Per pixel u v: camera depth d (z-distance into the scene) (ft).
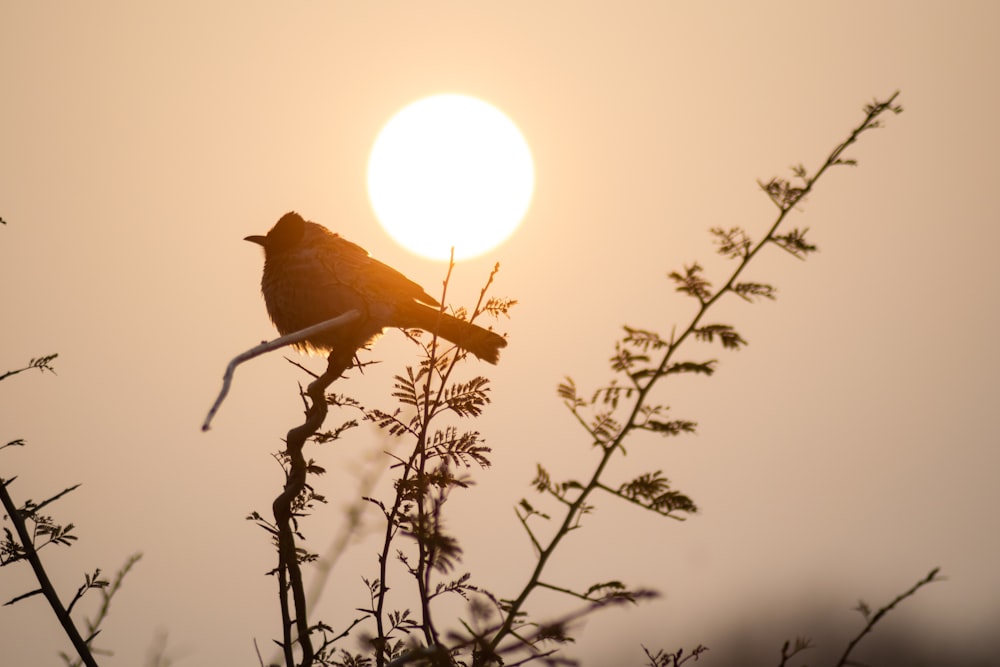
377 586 38.50
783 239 30.12
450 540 31.76
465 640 28.96
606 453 29.58
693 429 29.35
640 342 29.81
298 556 39.58
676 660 35.81
